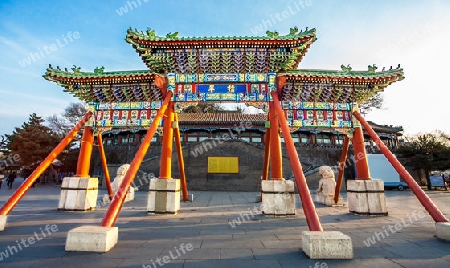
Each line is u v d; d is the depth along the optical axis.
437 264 5.84
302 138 42.91
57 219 11.54
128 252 6.71
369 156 38.25
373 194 13.16
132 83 14.57
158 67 14.05
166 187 13.17
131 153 41.69
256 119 41.81
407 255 6.51
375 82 14.12
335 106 14.84
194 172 36.62
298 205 18.11
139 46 13.45
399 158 42.81
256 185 36.00
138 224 10.48
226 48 13.62
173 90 14.25
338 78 13.89
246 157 37.16
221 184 36.12
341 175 16.77
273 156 13.36
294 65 15.32
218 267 5.63
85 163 14.85
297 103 14.72
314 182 33.91
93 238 6.76
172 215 12.67
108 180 17.48
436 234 8.45
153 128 11.44
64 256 6.36
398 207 16.47
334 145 43.03
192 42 13.32
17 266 5.68
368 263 5.91
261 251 6.84
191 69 14.30
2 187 35.00
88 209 14.16
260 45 13.42
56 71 14.16
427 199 9.34
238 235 8.64
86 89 14.91
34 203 17.81
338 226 10.28
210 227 9.95
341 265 5.79
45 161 11.98
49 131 45.62
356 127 14.54
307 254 6.41
